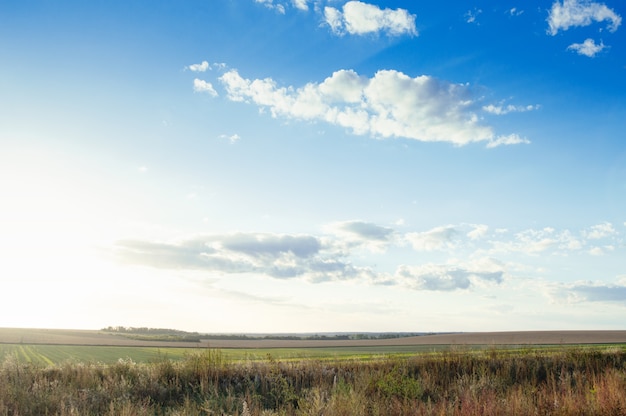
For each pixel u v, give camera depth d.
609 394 10.84
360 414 10.09
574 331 102.19
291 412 11.94
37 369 17.95
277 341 97.69
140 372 18.44
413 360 20.92
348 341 91.00
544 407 10.31
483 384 15.85
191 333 147.12
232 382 18.05
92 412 13.10
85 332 124.56
